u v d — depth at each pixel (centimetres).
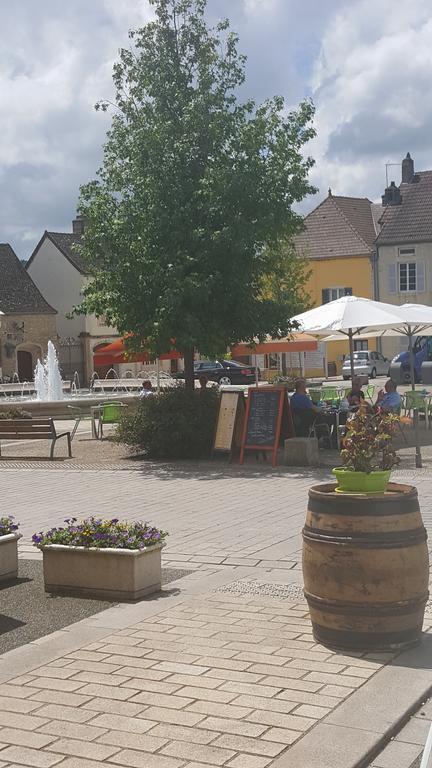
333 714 509
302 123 1889
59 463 1842
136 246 1819
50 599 793
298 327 1980
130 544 784
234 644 639
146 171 1855
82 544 801
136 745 479
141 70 1912
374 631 611
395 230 6006
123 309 1864
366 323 1961
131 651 632
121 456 1902
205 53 1895
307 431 1878
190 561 923
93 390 4272
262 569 874
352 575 610
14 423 1917
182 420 1772
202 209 1817
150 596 787
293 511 1190
